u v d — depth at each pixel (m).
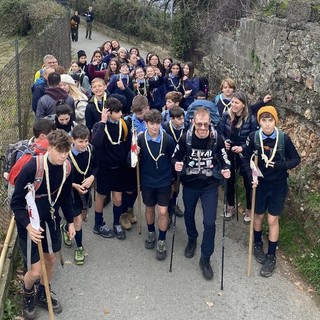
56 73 6.32
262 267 5.29
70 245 5.62
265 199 5.21
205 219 5.05
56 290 4.88
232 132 5.84
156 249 5.68
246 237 6.02
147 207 5.52
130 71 9.23
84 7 31.41
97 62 10.34
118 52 10.48
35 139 4.61
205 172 5.04
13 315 4.36
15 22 22.86
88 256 5.49
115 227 5.90
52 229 4.18
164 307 4.68
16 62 7.07
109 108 5.31
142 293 4.88
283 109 7.07
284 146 4.97
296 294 4.95
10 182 4.27
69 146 3.84
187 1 15.26
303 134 6.51
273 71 7.32
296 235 5.73
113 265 5.34
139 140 5.25
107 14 26.91
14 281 4.82
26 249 4.10
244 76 8.72
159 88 8.58
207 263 5.18
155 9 22.45
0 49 20.23
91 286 4.96
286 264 5.45
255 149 5.05
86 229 6.09
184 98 8.27
